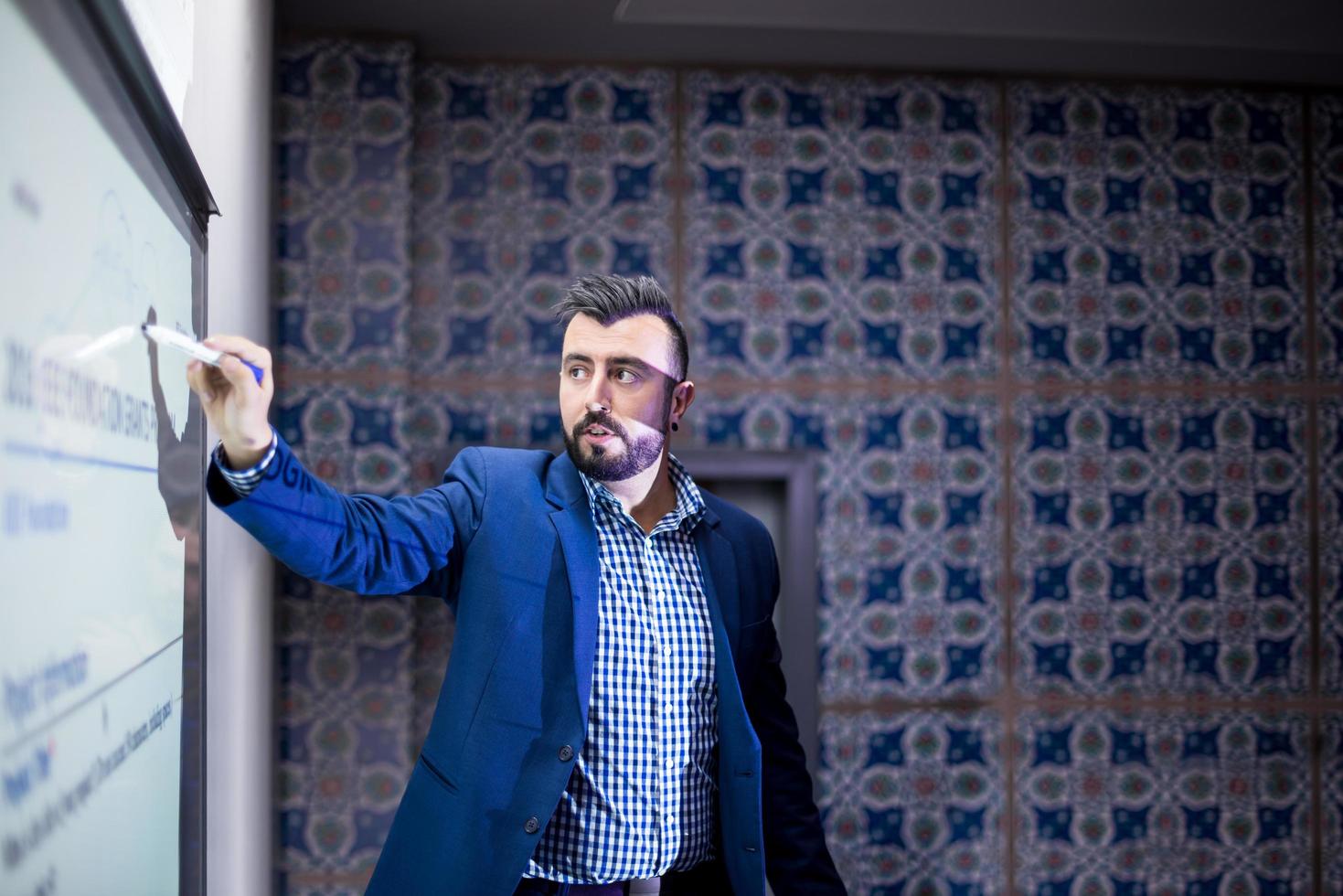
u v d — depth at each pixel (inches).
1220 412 164.1
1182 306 164.2
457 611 67.8
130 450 41.9
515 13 143.5
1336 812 162.1
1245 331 164.9
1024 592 160.4
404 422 145.9
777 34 150.6
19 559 29.0
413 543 63.6
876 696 157.6
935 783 157.6
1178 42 153.5
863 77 161.8
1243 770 161.6
